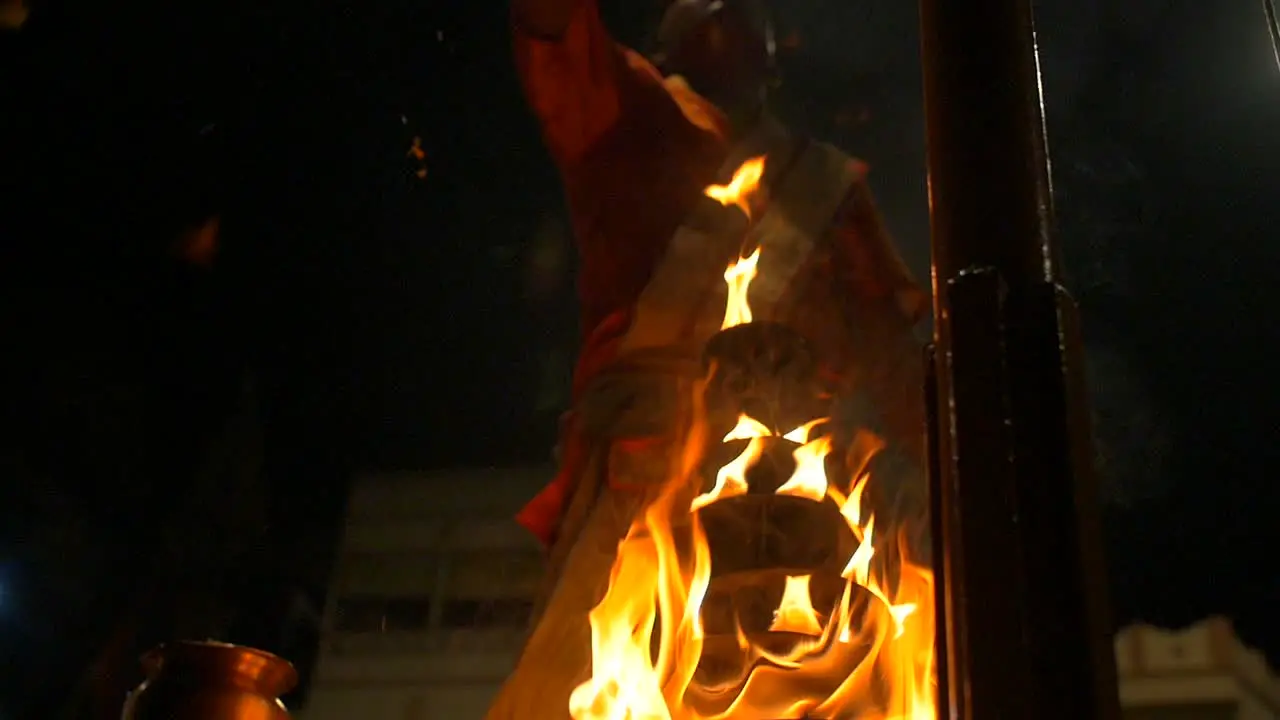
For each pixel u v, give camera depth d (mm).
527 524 2746
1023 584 1188
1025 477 1238
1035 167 1448
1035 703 1135
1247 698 3248
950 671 1251
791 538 2061
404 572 5258
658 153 2791
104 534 4461
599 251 2801
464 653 5242
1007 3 1571
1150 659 3318
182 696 2078
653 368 2553
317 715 5168
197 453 4605
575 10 2738
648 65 2875
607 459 2545
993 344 1309
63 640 4316
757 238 2686
